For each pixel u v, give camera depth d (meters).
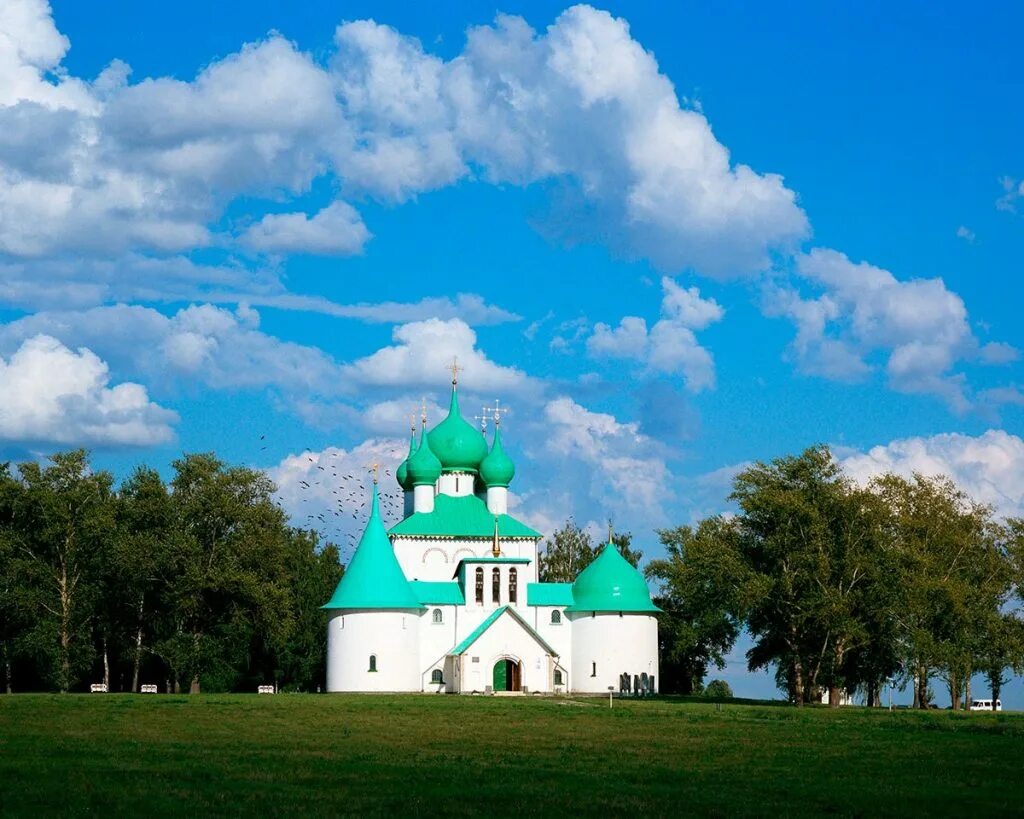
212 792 45.00
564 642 141.38
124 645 143.62
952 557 123.81
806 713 95.62
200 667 133.50
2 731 69.00
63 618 134.50
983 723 85.06
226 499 134.75
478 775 50.88
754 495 113.56
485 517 153.25
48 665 138.75
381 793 45.50
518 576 141.12
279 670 156.50
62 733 67.94
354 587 134.38
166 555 130.38
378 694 125.50
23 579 135.50
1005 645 118.69
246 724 75.75
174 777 48.88
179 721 77.75
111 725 74.06
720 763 57.38
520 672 136.12
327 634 137.12
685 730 76.44
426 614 139.38
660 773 52.81
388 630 133.12
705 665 157.25
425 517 152.25
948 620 117.25
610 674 139.38
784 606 113.31
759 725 81.38
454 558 150.62
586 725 79.38
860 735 74.12
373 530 137.25
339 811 41.50
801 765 56.94
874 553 112.12
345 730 72.00
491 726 77.19
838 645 113.50
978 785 50.62
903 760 59.53
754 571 113.69
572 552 194.00
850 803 45.22
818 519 111.31
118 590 137.75
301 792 45.31
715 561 115.62
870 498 113.94
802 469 115.62
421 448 154.50
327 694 124.88
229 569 131.75
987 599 122.62
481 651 135.25
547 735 70.94
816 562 109.81
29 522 138.12
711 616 133.50
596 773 52.44
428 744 63.88
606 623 140.25
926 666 115.50
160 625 139.62
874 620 112.56
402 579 136.38
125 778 48.44
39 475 137.50
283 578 139.38
